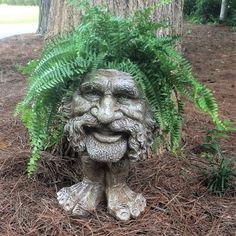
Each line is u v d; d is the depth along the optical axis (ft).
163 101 8.96
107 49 8.70
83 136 8.60
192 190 10.70
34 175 10.73
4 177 10.85
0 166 11.29
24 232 8.84
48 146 11.05
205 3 58.13
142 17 8.89
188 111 17.58
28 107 9.73
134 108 8.38
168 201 10.01
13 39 41.68
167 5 11.91
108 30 8.72
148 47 8.61
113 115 8.21
